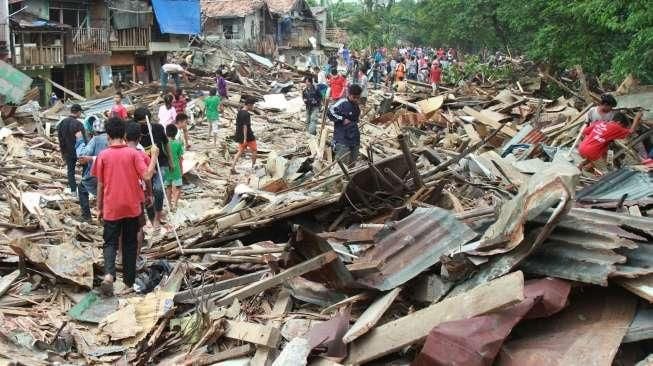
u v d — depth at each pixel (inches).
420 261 202.8
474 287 181.6
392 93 973.2
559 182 174.1
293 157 525.0
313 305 216.5
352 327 182.7
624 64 542.3
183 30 1401.3
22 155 541.0
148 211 350.9
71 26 1147.3
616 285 174.1
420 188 301.6
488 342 149.8
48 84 1091.9
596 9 553.9
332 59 1398.9
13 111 697.6
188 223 354.9
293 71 1525.6
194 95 1066.1
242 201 343.9
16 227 319.9
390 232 227.3
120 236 253.6
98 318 224.1
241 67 1435.8
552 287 168.4
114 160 240.4
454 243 206.2
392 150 535.8
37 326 217.8
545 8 784.9
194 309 223.0
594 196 292.0
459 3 1348.4
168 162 387.2
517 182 356.2
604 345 152.5
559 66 840.3
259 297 224.8
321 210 291.6
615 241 174.6
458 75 1163.3
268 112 933.2
